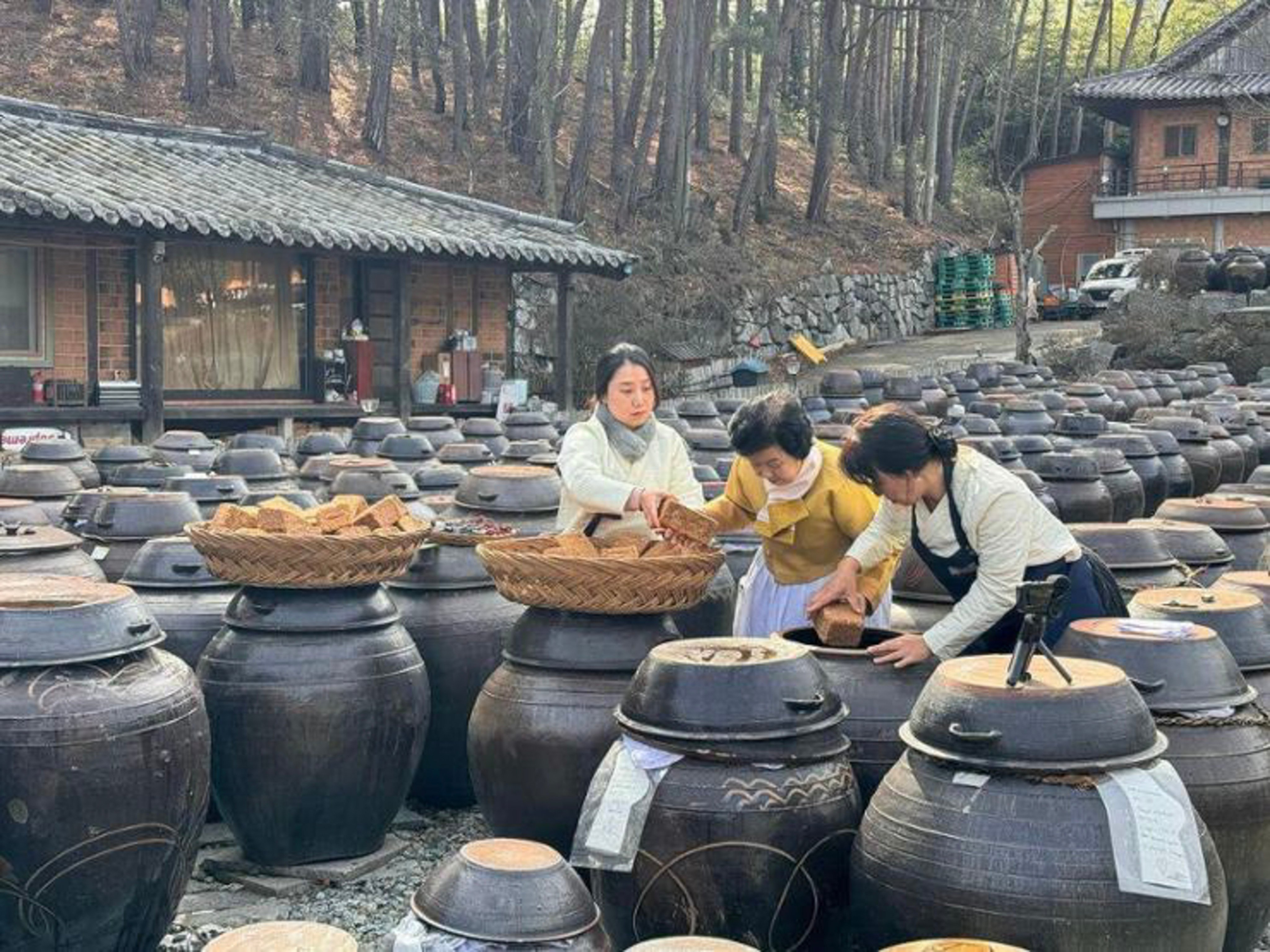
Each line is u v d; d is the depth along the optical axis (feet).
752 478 15.64
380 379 60.39
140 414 49.52
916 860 10.48
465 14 94.48
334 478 23.57
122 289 52.65
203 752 13.06
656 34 130.31
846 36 120.78
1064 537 13.50
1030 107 148.97
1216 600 13.94
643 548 14.51
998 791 10.39
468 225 59.57
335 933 9.85
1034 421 37.70
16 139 51.60
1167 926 10.03
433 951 9.93
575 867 12.76
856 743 12.58
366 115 86.28
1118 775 10.36
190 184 52.70
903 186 125.80
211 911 15.28
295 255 57.47
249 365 56.54
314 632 15.44
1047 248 135.64
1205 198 127.44
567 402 62.54
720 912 11.27
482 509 20.12
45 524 21.07
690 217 94.58
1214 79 127.24
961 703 10.69
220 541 14.97
